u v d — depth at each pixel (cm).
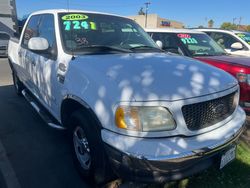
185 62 301
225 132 253
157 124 221
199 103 237
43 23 395
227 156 262
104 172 254
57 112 339
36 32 417
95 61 279
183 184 285
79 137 292
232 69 438
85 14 374
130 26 401
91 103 244
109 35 361
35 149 363
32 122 455
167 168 216
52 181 295
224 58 500
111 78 242
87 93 251
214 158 249
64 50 317
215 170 311
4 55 1562
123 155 217
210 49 581
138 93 223
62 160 337
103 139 230
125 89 226
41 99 402
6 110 515
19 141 385
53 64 326
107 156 236
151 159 210
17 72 546
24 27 488
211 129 247
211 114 248
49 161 334
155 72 253
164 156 212
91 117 250
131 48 352
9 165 324
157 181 220
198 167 235
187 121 230
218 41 741
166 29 600
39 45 328
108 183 280
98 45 336
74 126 290
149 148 215
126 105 220
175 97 225
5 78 863
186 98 228
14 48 545
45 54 355
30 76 432
